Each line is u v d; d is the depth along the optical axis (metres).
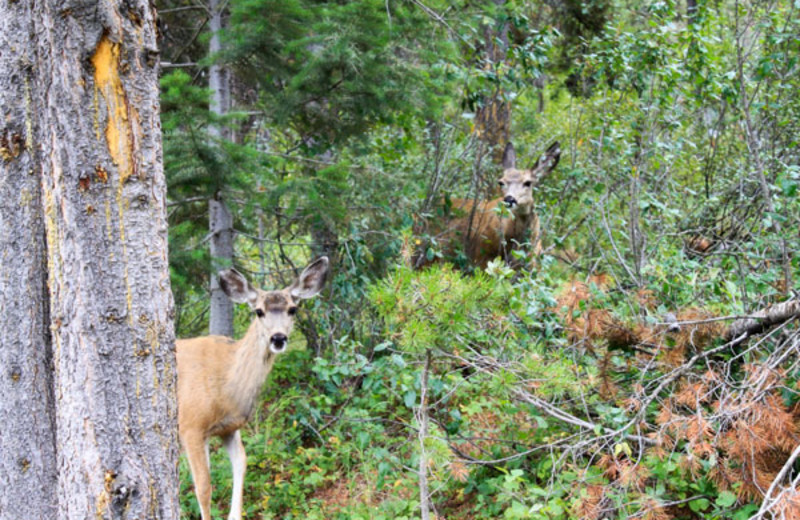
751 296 9.96
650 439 8.37
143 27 6.05
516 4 14.59
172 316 6.34
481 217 14.95
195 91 11.03
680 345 9.21
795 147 12.52
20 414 6.74
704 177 14.42
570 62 23.38
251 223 15.41
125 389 6.05
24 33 6.45
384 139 15.59
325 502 10.62
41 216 6.65
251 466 11.64
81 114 5.87
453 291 7.77
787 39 11.73
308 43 12.18
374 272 13.97
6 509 6.81
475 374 9.48
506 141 18.67
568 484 8.90
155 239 6.18
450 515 9.65
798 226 10.67
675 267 10.35
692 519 8.51
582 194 14.29
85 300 5.95
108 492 6.00
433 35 13.51
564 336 10.10
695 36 12.47
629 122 13.02
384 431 11.76
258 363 10.40
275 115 13.34
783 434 7.76
